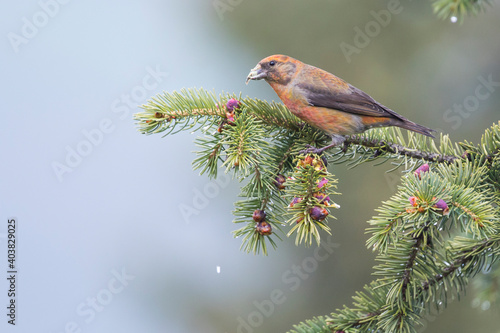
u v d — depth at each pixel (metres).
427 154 7.16
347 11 12.50
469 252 5.80
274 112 7.22
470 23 12.40
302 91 7.99
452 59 12.48
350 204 12.11
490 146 6.66
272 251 12.46
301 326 5.68
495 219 5.30
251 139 6.14
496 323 10.85
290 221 5.48
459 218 5.14
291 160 7.02
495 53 12.41
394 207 5.32
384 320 5.54
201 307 12.77
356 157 7.75
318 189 5.52
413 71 12.54
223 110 6.67
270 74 8.30
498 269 7.59
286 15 12.70
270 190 6.17
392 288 5.57
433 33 12.47
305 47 12.64
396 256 5.68
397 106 12.48
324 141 8.06
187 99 6.61
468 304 10.98
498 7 12.41
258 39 12.83
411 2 12.31
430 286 5.66
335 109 7.79
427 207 5.18
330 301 11.96
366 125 7.97
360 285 11.92
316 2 12.54
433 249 5.70
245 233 5.93
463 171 6.12
